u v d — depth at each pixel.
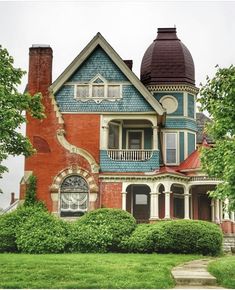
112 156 32.16
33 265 16.30
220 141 15.34
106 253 22.95
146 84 37.03
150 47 38.03
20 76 18.42
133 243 23.30
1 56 18.36
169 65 37.12
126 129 35.06
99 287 13.23
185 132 36.41
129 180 31.05
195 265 17.77
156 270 15.45
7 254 21.89
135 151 32.12
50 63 32.12
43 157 30.83
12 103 17.81
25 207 27.19
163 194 32.28
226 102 14.98
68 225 24.09
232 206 14.43
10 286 13.31
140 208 33.31
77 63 32.66
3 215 24.86
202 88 15.66
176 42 37.84
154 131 32.22
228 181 14.23
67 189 30.66
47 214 24.67
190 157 34.03
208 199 33.91
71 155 30.86
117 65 32.81
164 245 22.97
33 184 30.33
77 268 15.70
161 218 31.92
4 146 18.08
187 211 31.16
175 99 36.78
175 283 14.07
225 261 18.58
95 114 32.47
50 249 22.94
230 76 14.94
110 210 24.94
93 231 23.66
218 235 23.67
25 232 23.47
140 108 32.38
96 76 32.88
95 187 30.58
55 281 14.02
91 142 32.09
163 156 36.03
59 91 32.81
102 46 32.81
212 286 13.82
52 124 31.17
